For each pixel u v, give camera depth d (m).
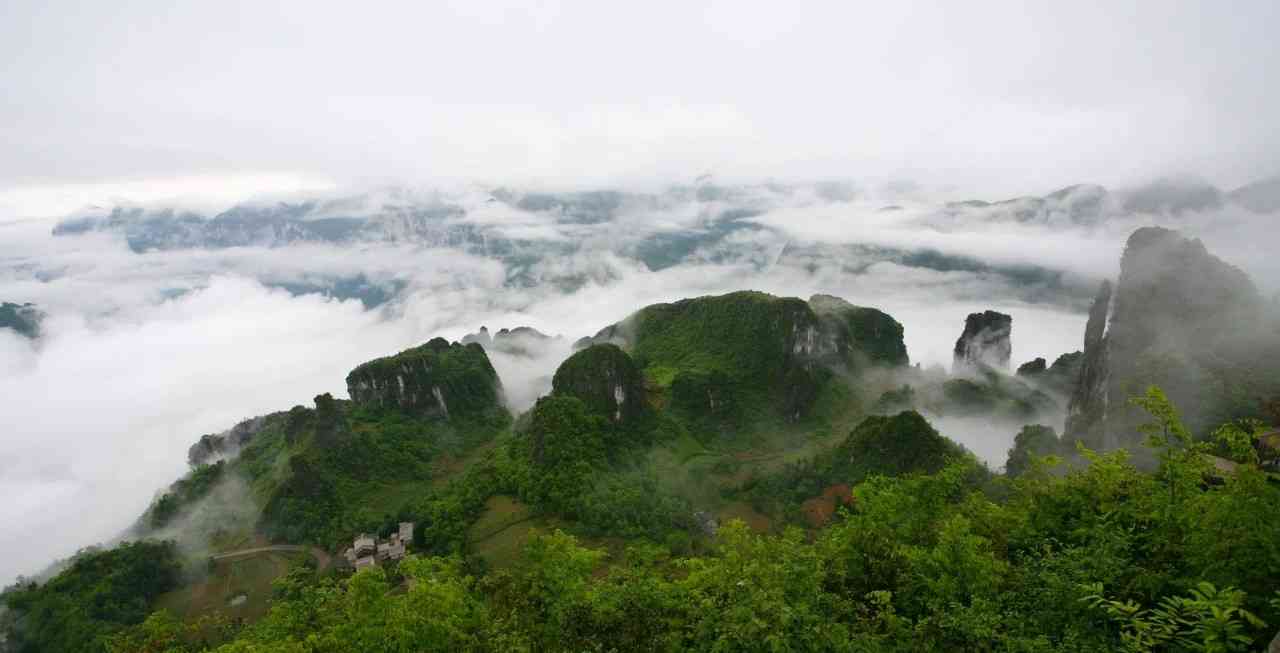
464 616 25.06
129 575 82.62
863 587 24.09
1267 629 16.61
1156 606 18.72
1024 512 27.81
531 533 28.97
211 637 62.28
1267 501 17.38
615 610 21.83
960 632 18.19
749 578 20.27
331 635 25.16
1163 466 22.70
